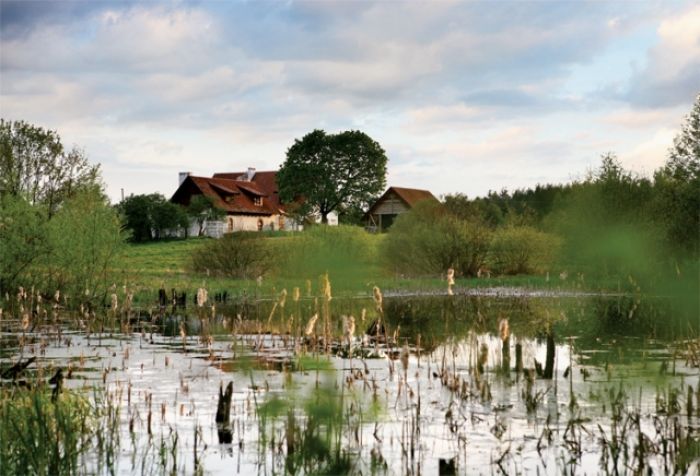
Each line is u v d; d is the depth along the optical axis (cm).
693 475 848
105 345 1969
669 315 2777
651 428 1049
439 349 1836
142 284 4112
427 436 1020
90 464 902
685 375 1428
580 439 980
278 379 1405
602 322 2538
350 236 5294
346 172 11475
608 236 4997
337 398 1229
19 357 1739
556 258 5478
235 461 912
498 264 5444
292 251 5088
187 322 2683
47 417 1014
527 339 2039
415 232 5338
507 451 937
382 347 1886
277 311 3086
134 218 8406
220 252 5059
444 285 4503
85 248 3325
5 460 885
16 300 3180
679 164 4425
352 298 3853
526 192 9356
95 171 5222
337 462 905
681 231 4316
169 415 1138
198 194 10144
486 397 1241
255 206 10975
